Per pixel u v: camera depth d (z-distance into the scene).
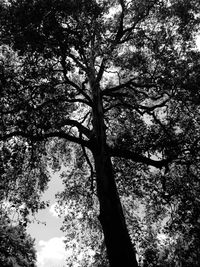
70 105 17.42
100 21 12.39
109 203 12.48
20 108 11.88
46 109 13.02
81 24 11.59
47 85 12.17
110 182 13.11
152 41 15.41
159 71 14.26
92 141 14.16
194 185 14.84
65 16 11.34
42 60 12.14
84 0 11.37
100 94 16.72
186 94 13.22
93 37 12.34
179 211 13.60
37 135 12.70
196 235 12.96
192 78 12.63
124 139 15.89
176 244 15.67
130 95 17.23
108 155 13.99
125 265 10.98
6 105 12.41
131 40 16.84
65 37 11.32
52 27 11.02
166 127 15.80
